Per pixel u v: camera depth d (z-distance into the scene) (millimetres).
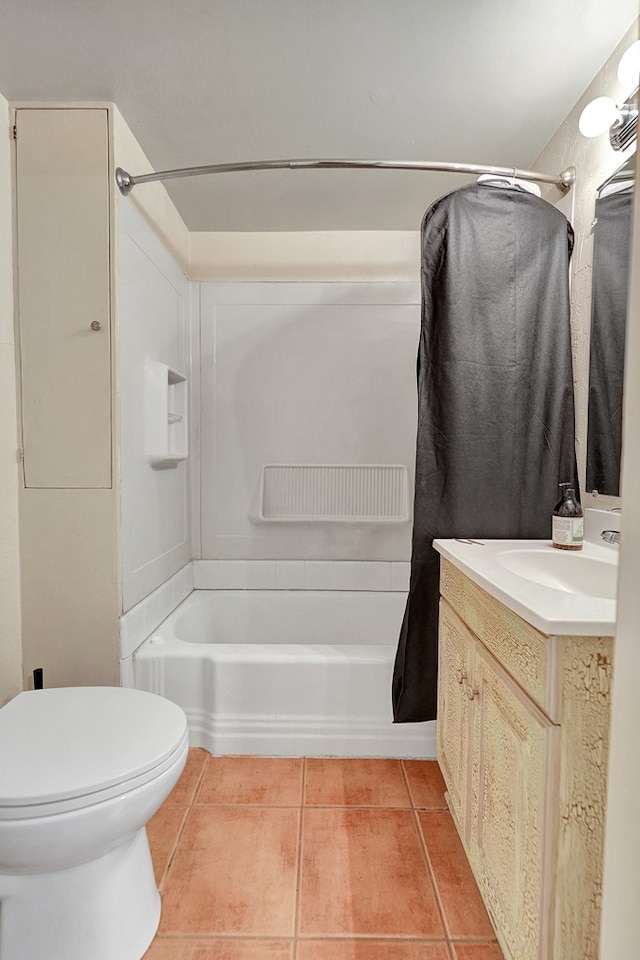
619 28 1322
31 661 1694
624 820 500
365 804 1610
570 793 876
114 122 1612
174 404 2387
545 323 1615
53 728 1155
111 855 1091
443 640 1573
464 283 1580
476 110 1651
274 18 1298
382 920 1216
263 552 2650
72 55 1425
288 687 1855
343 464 2609
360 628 2578
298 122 1714
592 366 1552
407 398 2607
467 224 1576
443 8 1268
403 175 2023
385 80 1516
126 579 1746
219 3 1256
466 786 1312
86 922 1041
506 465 1624
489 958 1132
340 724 1854
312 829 1500
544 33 1341
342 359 2607
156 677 1869
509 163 1961
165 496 2189
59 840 946
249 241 2586
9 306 1611
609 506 1489
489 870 1141
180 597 2418
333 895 1280
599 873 875
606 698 866
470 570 1234
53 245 1613
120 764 1022
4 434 1603
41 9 1276
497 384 1606
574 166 1649
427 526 1642
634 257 496
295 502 2629
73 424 1647
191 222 2463
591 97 1532
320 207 2307
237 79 1515
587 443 1585
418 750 1846
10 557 1637
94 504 1664
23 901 1017
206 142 1822
